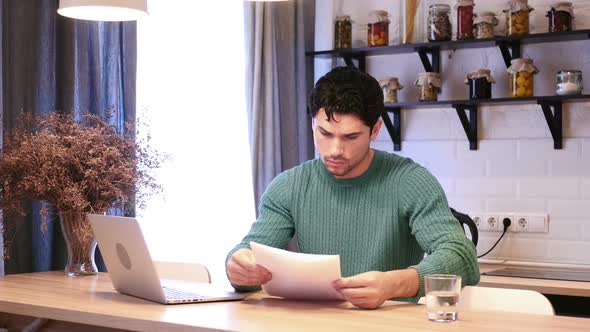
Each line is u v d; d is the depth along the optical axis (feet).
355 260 7.82
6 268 10.63
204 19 13.47
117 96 11.65
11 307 7.41
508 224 13.03
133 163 9.86
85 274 9.55
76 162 9.42
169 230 13.04
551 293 10.54
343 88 7.25
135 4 8.48
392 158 7.98
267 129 13.58
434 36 13.07
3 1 10.59
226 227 13.57
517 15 12.53
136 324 6.40
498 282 10.91
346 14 14.47
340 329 5.79
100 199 9.64
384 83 13.62
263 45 13.65
